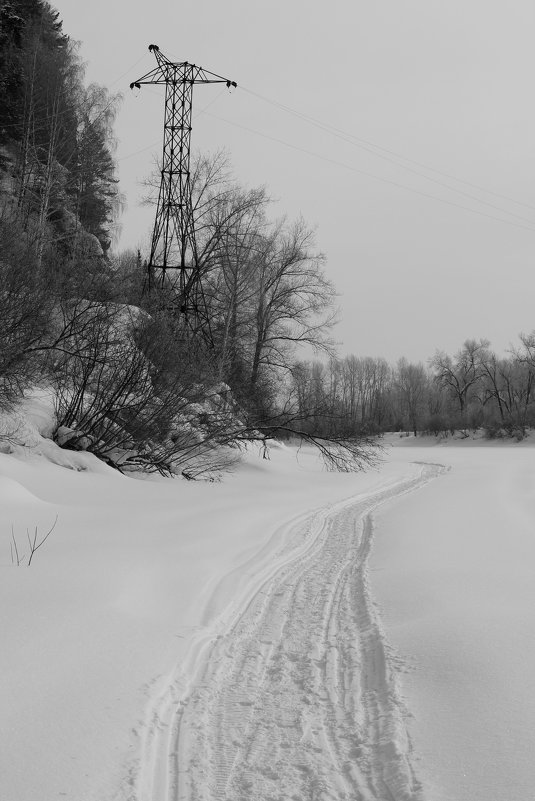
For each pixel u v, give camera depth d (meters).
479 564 9.95
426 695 5.12
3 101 37.12
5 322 15.32
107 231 44.69
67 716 4.49
